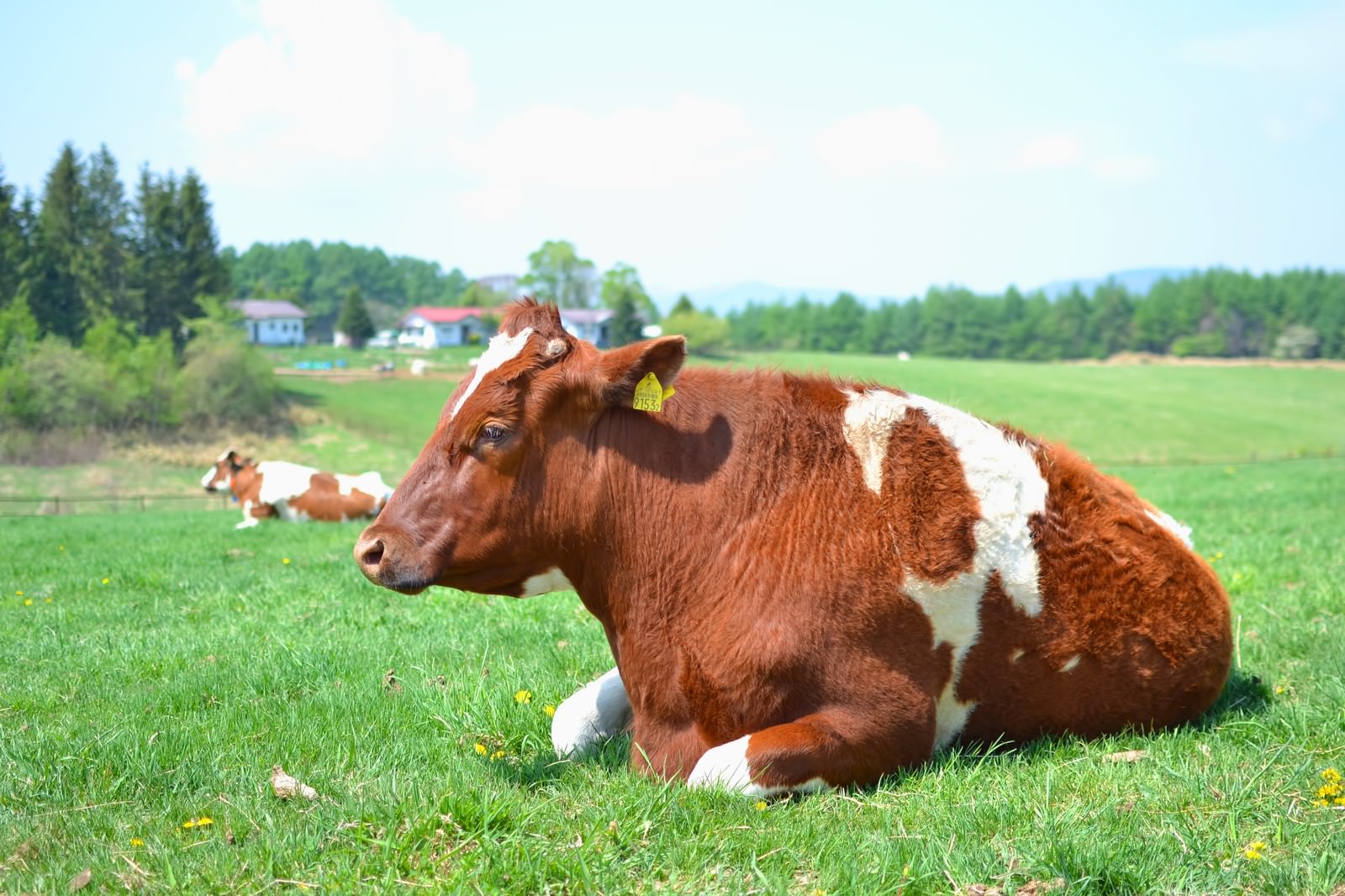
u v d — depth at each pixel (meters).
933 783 4.68
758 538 4.83
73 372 73.12
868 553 4.78
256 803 4.46
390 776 4.76
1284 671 6.38
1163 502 19.88
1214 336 168.62
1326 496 20.83
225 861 3.79
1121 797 4.39
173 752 5.22
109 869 3.81
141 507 41.38
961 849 3.87
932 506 4.89
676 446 4.97
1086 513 5.17
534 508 4.91
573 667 6.85
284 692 6.51
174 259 104.00
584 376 4.86
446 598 9.79
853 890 3.56
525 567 5.05
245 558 14.08
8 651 7.83
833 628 4.70
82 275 99.75
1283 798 4.30
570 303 153.00
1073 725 5.21
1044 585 4.98
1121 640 5.11
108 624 9.06
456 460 4.85
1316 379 122.94
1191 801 4.30
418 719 5.80
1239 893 3.52
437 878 3.62
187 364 81.75
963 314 183.38
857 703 4.71
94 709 6.21
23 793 4.71
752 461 4.96
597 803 4.29
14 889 3.70
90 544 16.95
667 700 4.89
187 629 8.67
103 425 73.50
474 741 5.40
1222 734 5.24
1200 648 5.31
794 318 197.62
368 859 3.75
